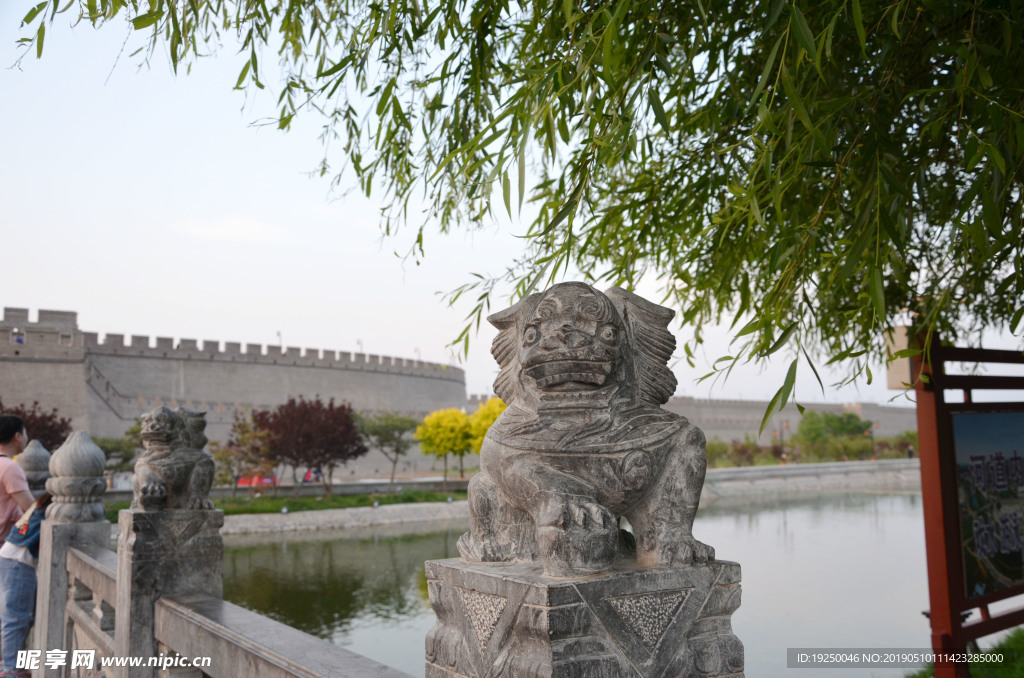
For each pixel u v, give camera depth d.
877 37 2.01
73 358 27.41
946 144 2.10
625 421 1.53
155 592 2.90
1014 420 3.89
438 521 20.42
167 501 3.05
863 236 1.60
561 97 1.78
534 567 1.49
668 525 1.49
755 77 2.38
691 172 2.54
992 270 2.51
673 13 2.04
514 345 1.70
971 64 1.59
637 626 1.36
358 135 2.47
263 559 13.27
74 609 3.91
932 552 3.52
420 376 39.38
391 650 7.25
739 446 35.06
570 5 1.63
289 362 33.22
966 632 3.47
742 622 6.36
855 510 17.83
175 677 2.64
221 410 30.27
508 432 1.56
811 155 1.83
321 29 2.41
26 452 5.52
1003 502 3.75
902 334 3.62
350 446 24.44
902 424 48.88
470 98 2.46
